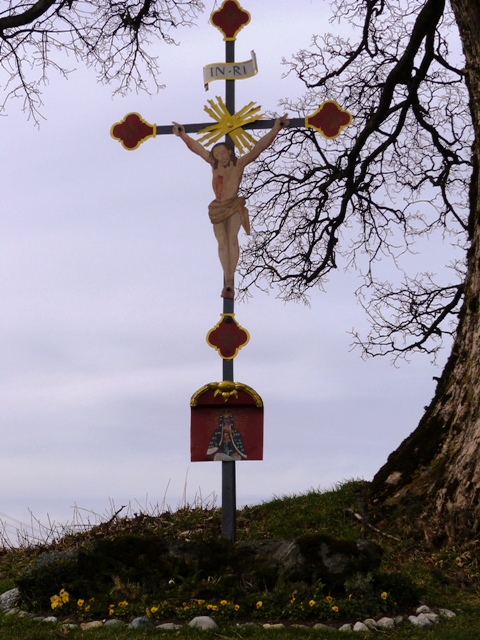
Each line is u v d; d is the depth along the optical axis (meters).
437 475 11.05
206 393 9.90
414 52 14.86
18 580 8.34
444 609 8.24
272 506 12.22
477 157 11.75
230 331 9.99
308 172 15.94
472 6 10.92
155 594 8.02
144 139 10.56
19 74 13.55
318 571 8.16
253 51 10.43
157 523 11.81
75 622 7.78
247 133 10.34
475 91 11.27
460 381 11.44
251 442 9.88
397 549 10.41
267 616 7.71
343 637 7.24
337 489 12.44
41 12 13.33
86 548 8.61
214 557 8.45
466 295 11.77
